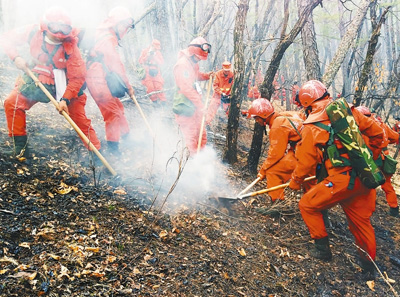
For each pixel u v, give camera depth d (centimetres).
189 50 494
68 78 362
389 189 559
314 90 345
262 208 453
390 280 364
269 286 307
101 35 415
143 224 329
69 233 282
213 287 276
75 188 350
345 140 325
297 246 394
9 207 289
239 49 534
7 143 393
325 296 320
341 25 1170
